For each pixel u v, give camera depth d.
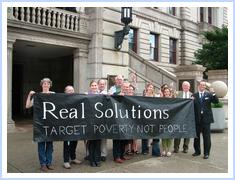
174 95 8.83
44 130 6.38
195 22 28.75
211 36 25.27
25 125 13.38
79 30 13.45
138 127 7.39
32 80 20.06
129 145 7.96
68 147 6.64
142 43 23.52
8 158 7.42
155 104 7.62
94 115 6.86
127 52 14.63
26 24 11.55
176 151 8.30
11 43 11.35
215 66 24.39
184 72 14.49
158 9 24.94
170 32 26.17
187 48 27.55
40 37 12.19
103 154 7.31
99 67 13.51
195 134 7.92
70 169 6.57
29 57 18.70
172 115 7.78
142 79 15.59
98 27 13.55
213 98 7.80
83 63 13.60
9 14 11.26
